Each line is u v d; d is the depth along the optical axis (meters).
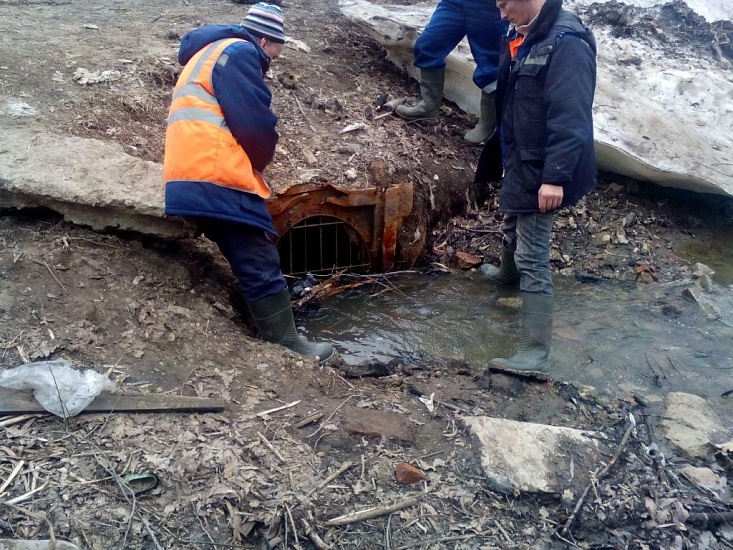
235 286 3.95
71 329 3.03
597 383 3.57
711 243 5.14
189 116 3.16
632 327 4.12
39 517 2.25
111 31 5.76
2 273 3.21
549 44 3.09
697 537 2.62
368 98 5.77
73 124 4.19
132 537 2.25
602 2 6.82
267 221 3.36
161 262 3.59
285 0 7.57
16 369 2.72
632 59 5.96
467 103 5.96
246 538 2.33
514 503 2.63
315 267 4.75
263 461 2.61
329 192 4.45
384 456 2.75
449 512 2.54
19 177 3.49
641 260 4.87
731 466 2.94
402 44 6.02
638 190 5.49
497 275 4.68
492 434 2.89
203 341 3.24
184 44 3.40
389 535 2.41
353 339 4.06
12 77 4.49
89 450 2.52
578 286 4.62
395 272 4.85
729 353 3.89
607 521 2.61
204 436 2.67
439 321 4.26
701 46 6.45
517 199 3.39
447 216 5.21
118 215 3.54
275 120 3.30
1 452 2.45
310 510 2.44
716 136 5.31
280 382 3.11
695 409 3.26
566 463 2.82
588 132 3.18
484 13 4.88
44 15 6.02
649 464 2.92
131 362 2.97
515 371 3.49
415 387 3.33
